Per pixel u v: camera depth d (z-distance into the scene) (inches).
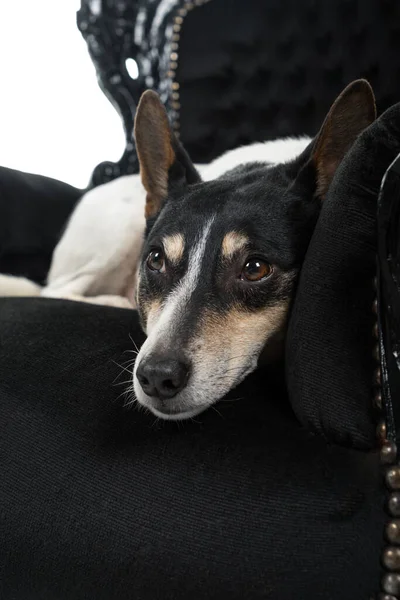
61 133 54.7
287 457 13.4
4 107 53.7
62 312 19.2
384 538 12.4
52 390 16.1
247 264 17.3
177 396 15.0
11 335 18.1
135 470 14.0
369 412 13.1
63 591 14.2
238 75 33.5
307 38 32.2
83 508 14.1
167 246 18.1
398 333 12.4
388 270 12.3
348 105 17.8
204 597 12.7
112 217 30.0
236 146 34.0
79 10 35.2
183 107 34.1
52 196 32.4
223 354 16.3
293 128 32.9
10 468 15.3
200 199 18.7
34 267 31.4
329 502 12.6
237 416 14.8
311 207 18.4
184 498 13.3
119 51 34.7
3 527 15.0
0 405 16.3
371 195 12.7
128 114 35.4
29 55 53.2
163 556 13.1
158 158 21.6
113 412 15.3
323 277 13.4
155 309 17.7
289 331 14.6
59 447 15.0
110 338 17.8
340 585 12.3
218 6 33.4
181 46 33.8
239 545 12.7
